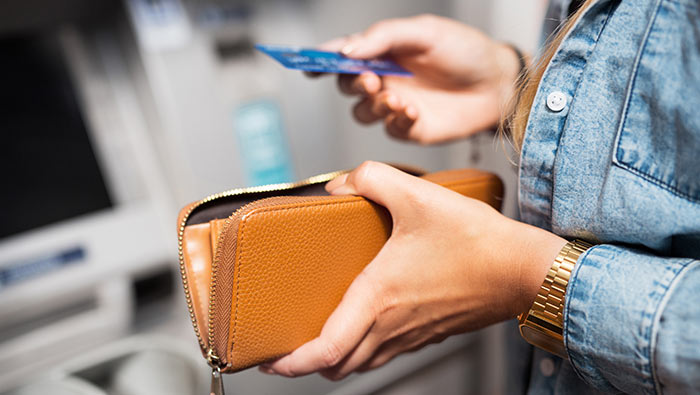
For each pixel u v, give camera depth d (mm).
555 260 435
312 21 1507
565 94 448
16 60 1182
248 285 467
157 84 1224
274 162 1503
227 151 1361
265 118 1468
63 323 1265
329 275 529
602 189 417
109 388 1004
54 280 1211
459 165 1587
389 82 922
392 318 547
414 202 491
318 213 487
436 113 924
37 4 1161
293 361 539
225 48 1403
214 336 490
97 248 1272
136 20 1178
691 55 358
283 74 1466
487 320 542
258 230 450
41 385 915
